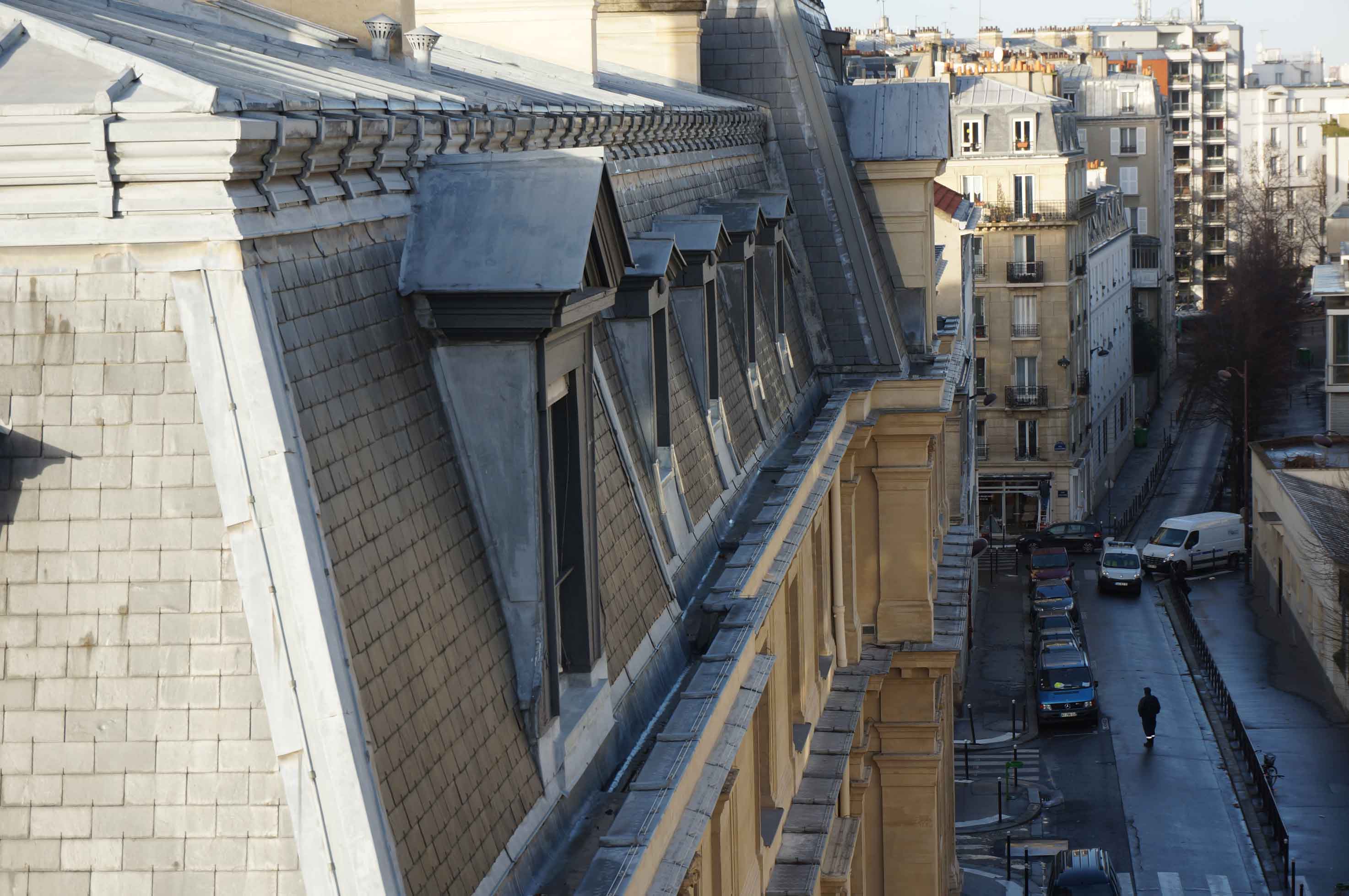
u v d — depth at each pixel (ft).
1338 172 499.51
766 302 86.12
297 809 25.13
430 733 29.01
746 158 94.07
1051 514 344.49
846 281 104.88
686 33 99.71
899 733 110.32
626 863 34.42
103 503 25.68
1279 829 170.71
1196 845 175.52
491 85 52.44
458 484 33.73
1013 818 185.98
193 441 25.67
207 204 25.76
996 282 341.41
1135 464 433.89
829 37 114.83
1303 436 304.71
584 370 39.22
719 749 46.32
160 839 25.26
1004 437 345.92
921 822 111.04
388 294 32.27
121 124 25.13
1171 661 251.39
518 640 34.55
